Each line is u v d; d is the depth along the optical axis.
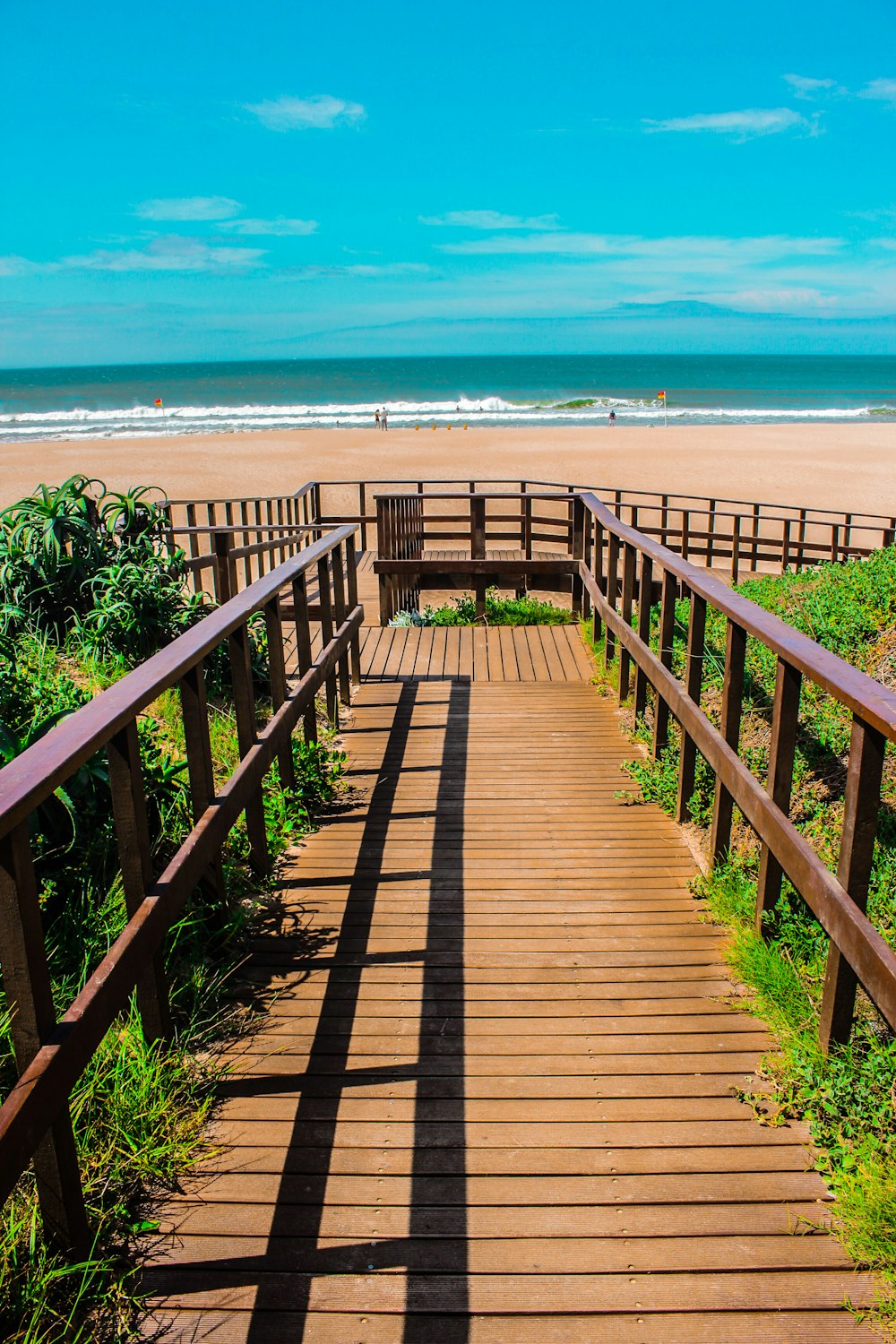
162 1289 1.98
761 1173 2.28
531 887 3.73
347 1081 2.62
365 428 51.88
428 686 6.61
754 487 25.17
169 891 2.52
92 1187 2.21
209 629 3.10
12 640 5.27
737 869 3.59
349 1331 1.89
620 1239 2.10
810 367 178.12
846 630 4.89
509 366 193.25
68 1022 1.91
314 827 4.29
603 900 3.62
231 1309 1.94
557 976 3.12
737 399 89.19
